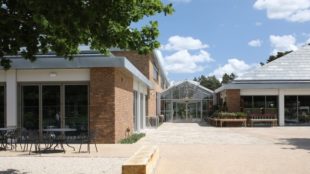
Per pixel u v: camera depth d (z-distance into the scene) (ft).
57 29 31.68
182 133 92.17
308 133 91.35
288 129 107.55
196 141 71.10
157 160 44.47
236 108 128.36
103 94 63.62
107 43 33.09
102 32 30.68
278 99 127.65
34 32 33.50
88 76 64.59
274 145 62.95
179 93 158.81
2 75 65.41
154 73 146.41
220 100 153.48
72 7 24.54
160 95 159.22
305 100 127.24
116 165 42.47
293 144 64.69
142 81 97.45
